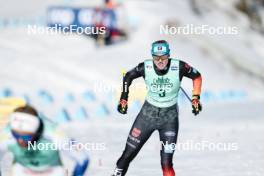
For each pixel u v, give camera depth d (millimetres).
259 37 99500
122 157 17531
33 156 12742
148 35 77438
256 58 89750
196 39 82062
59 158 13031
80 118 43875
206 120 42125
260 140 30891
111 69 67500
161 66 16828
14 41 72812
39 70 64438
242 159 24453
